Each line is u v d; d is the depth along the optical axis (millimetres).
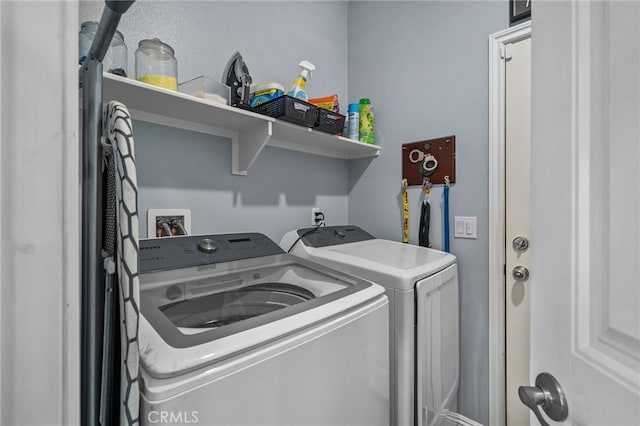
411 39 1928
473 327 1648
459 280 1699
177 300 970
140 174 1243
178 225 1330
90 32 954
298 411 713
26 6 309
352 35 2254
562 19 477
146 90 1017
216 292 1073
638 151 361
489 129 1587
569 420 454
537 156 531
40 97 318
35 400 316
